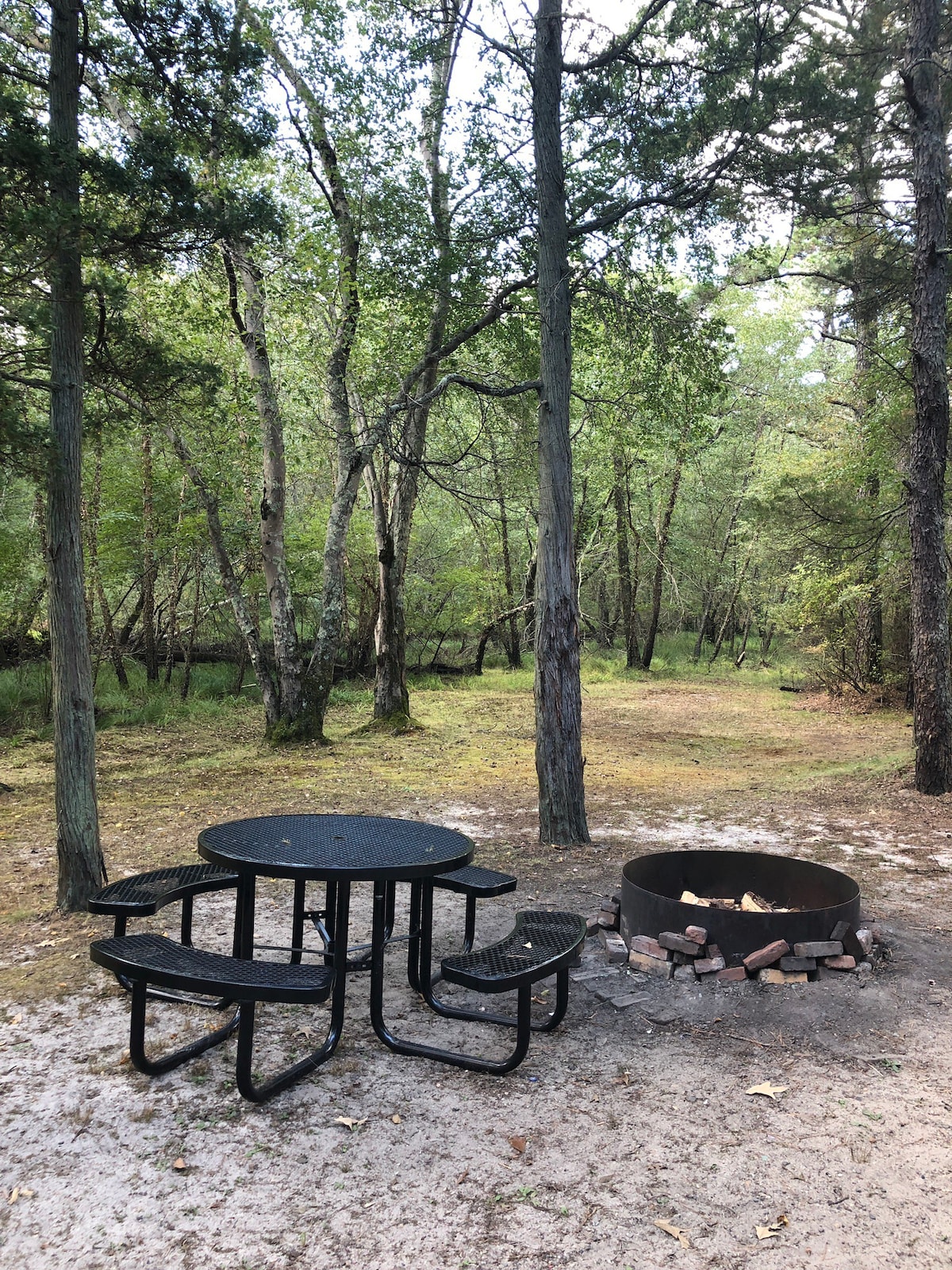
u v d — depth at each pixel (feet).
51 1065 10.33
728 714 54.08
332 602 40.50
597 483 78.07
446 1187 7.98
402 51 28.35
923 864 20.15
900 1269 6.89
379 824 13.00
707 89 23.39
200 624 67.15
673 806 26.86
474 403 41.65
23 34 23.00
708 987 12.59
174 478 51.96
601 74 24.18
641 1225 7.43
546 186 22.48
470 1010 12.17
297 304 36.58
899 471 41.01
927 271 28.81
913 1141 8.82
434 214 33.19
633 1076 10.21
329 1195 7.85
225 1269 6.88
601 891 17.84
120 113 23.08
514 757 36.52
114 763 34.86
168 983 9.10
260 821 13.12
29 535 45.83
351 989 12.98
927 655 28.40
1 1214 7.55
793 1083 10.02
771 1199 7.82
